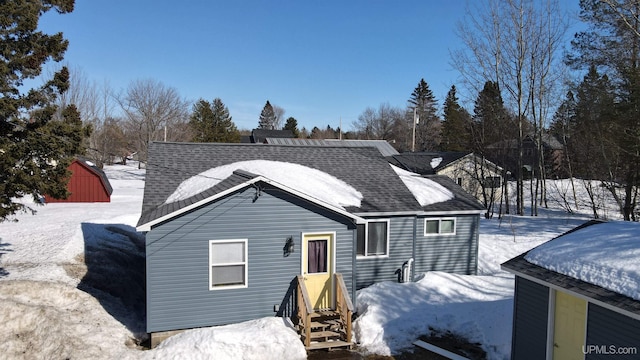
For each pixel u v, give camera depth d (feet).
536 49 94.63
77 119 38.83
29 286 39.73
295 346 32.96
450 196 56.03
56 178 37.47
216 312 36.27
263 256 37.37
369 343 34.99
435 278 46.57
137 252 59.00
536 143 111.75
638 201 84.53
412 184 57.88
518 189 96.99
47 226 65.77
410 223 49.19
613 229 29.22
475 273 54.44
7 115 34.37
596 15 78.33
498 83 97.81
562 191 121.08
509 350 32.40
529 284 28.60
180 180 44.78
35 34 35.91
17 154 34.40
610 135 73.05
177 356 30.58
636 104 64.49
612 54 79.36
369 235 47.80
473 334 35.40
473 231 54.08
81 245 55.83
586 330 23.94
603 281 23.16
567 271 25.66
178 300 35.29
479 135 101.50
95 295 42.37
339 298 37.93
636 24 67.51
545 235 69.97
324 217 38.78
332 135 332.80
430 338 35.40
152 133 181.16
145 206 39.14
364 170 55.26
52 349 31.45
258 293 37.35
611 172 81.56
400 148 279.49
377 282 48.01
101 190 97.25
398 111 335.06
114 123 217.97
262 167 47.98
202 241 35.76
